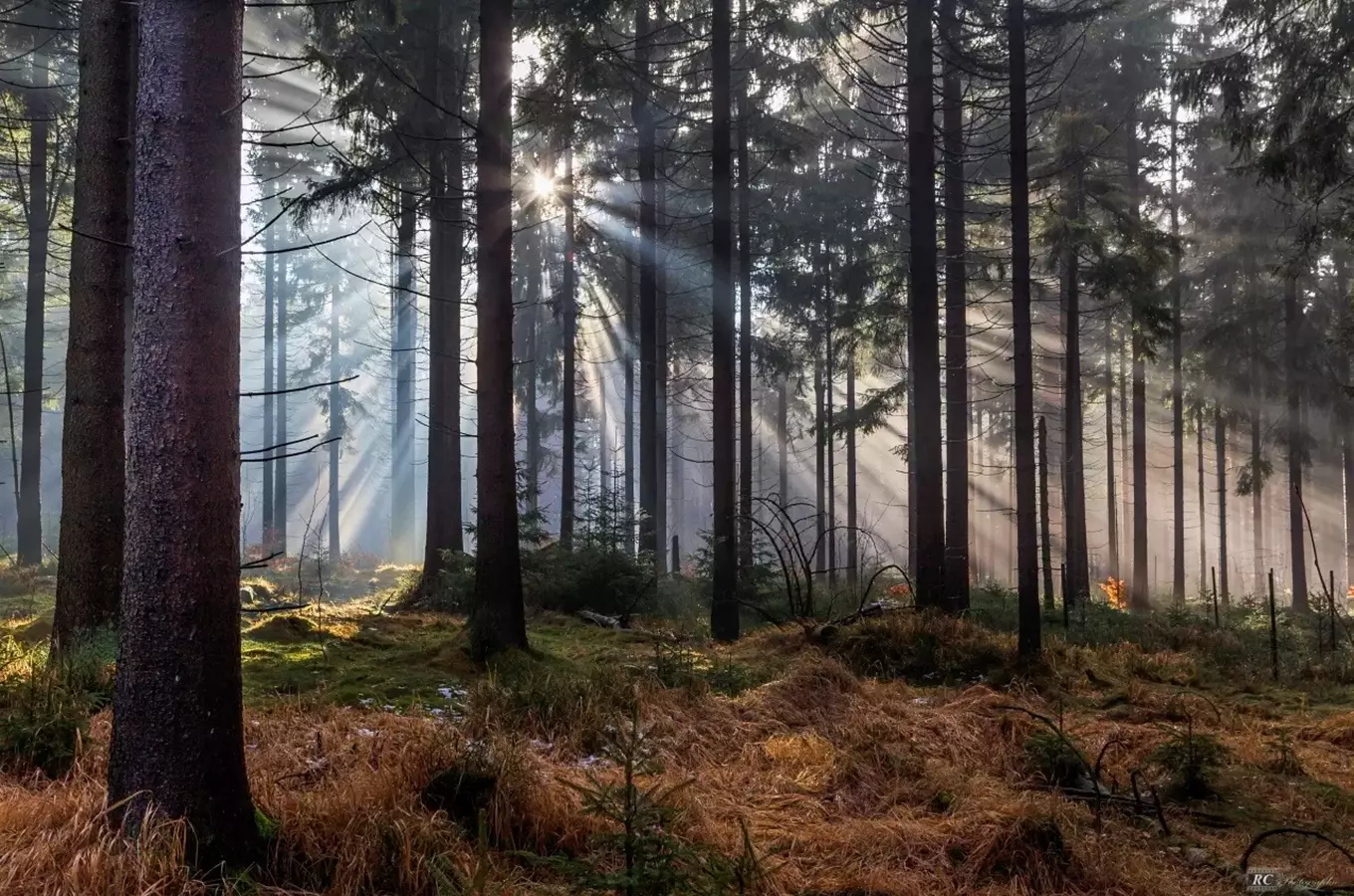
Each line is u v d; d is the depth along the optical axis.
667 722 6.72
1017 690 9.18
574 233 21.61
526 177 17.25
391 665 8.64
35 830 3.76
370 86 14.12
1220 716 8.38
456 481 16.09
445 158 16.02
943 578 12.84
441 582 14.48
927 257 12.45
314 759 5.27
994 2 13.72
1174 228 22.95
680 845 3.85
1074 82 20.27
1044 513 16.25
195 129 3.75
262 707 6.77
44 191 19.98
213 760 3.70
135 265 3.77
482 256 9.08
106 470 7.71
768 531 12.52
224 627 3.77
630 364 26.75
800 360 24.17
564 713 6.56
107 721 5.89
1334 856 4.96
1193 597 24.41
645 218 19.00
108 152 7.71
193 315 3.72
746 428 19.08
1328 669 10.60
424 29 15.11
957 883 4.41
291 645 9.44
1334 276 23.33
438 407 16.17
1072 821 5.16
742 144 18.12
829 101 20.91
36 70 18.44
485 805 4.48
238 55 3.92
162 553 3.68
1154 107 21.69
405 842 3.89
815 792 5.75
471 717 6.32
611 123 19.42
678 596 15.80
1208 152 22.67
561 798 4.72
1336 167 11.87
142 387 3.72
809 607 12.23
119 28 7.68
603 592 14.16
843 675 8.51
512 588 8.95
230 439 3.82
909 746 6.73
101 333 7.70
